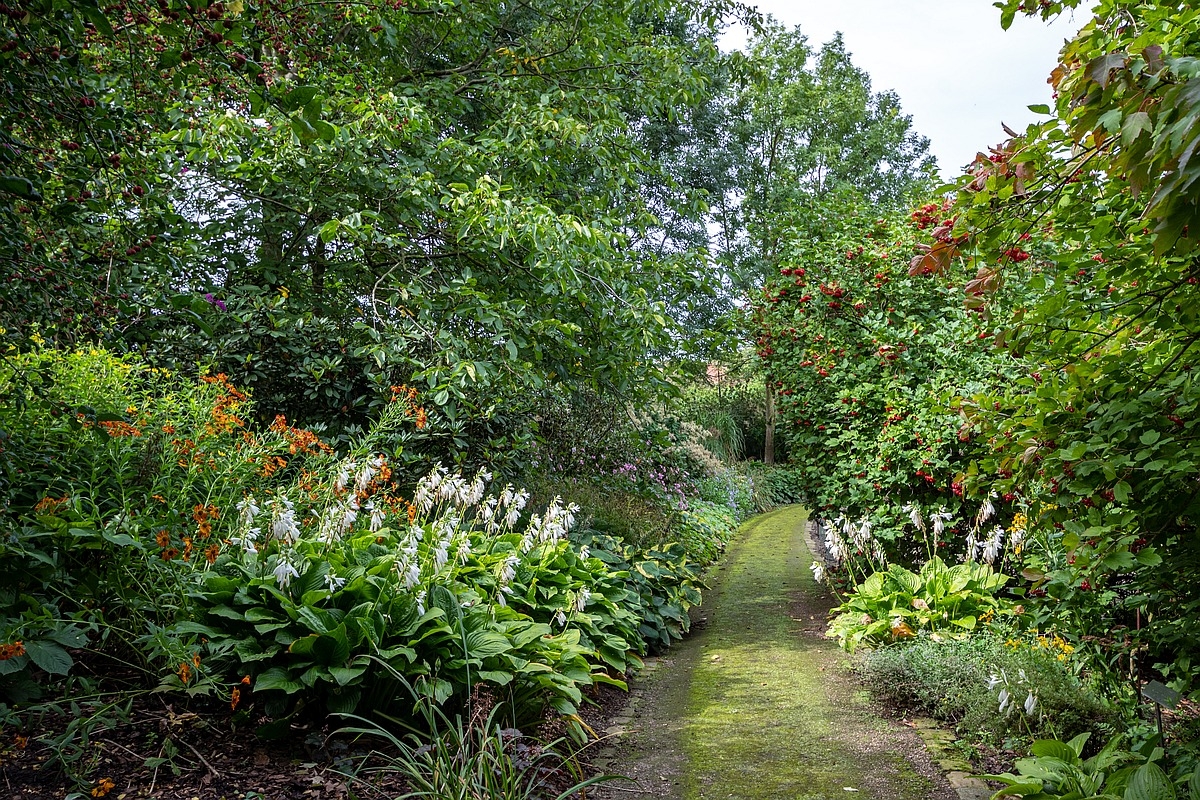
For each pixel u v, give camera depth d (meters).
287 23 4.14
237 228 6.67
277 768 3.25
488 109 8.45
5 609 3.37
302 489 4.80
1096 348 3.14
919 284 7.73
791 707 4.79
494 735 3.51
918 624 5.74
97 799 2.83
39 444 3.70
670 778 3.75
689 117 19.06
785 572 9.86
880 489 6.84
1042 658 4.24
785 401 8.64
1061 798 2.87
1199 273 2.60
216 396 4.92
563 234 5.61
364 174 6.01
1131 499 2.92
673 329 6.87
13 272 2.61
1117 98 2.04
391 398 6.19
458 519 4.73
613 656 5.45
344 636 3.54
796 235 8.85
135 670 3.79
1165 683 3.35
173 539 3.84
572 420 9.48
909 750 4.04
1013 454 3.23
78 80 3.00
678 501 10.98
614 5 8.36
